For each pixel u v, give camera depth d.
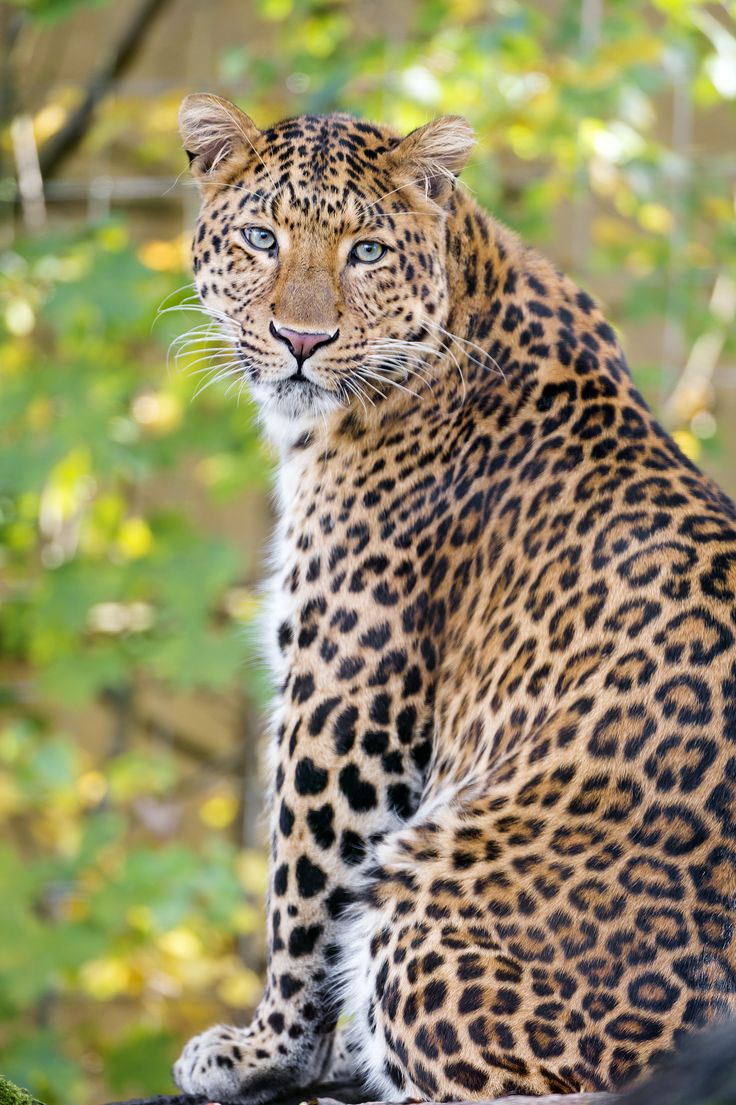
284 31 20.02
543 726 7.61
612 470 8.16
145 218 21.94
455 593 8.38
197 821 22.20
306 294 8.72
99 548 20.23
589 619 7.71
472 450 8.55
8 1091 7.05
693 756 7.15
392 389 8.84
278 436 9.21
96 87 21.16
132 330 19.48
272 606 8.99
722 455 18.80
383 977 7.35
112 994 19.59
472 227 9.07
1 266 19.61
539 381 8.62
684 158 19.28
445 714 8.27
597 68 18.31
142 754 20.17
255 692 18.30
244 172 9.16
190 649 18.28
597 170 18.70
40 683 18.83
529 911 7.12
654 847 7.07
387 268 8.81
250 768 21.45
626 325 19.98
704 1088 4.05
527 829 7.32
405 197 8.91
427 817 7.69
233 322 9.12
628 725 7.32
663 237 19.52
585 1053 6.89
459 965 7.10
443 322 8.82
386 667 8.39
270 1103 8.60
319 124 9.10
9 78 21.67
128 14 23.12
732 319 19.09
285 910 8.46
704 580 7.57
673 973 6.89
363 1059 7.73
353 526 8.63
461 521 8.45
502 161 20.48
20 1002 17.56
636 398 8.66
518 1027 6.96
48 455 18.34
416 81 17.92
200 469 21.48
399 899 7.39
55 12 19.98
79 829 20.17
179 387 19.14
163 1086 17.94
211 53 23.12
